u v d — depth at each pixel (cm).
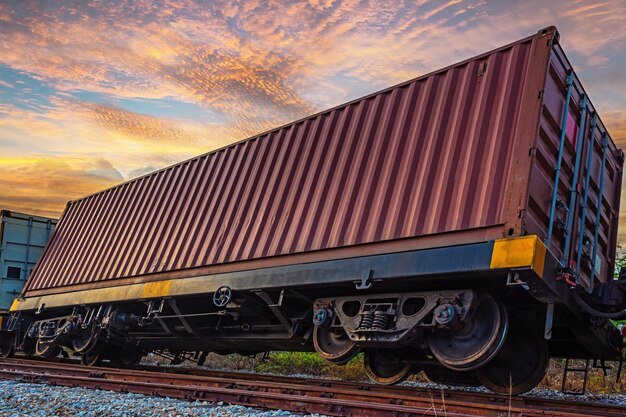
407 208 773
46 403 691
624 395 1075
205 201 1152
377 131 878
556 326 845
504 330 723
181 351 1495
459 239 704
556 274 675
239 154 1141
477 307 735
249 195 1047
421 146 802
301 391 767
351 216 838
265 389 799
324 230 857
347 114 946
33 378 913
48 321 1538
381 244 781
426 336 781
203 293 1029
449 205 730
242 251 986
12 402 693
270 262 927
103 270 1358
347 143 912
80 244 1523
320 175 928
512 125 713
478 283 749
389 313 773
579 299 730
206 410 645
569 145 778
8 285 1731
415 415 580
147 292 1173
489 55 788
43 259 1675
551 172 730
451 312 709
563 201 762
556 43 735
